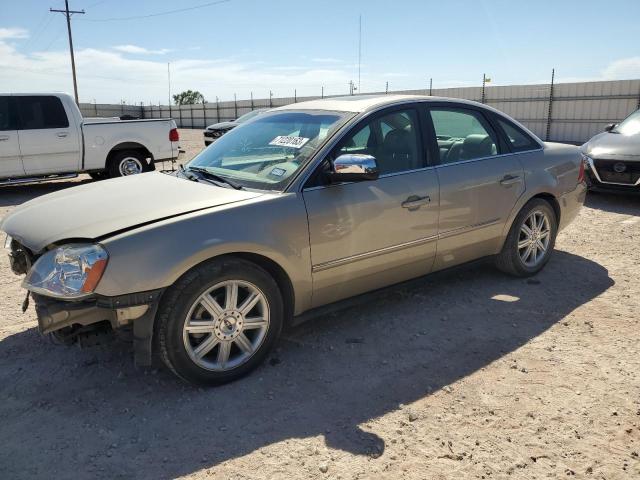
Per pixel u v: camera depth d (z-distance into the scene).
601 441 2.66
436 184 3.99
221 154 4.05
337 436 2.72
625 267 5.25
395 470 2.46
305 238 3.35
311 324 4.02
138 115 58.41
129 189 3.58
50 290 2.83
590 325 3.95
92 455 2.59
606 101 24.09
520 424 2.79
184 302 2.97
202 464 2.52
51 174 10.69
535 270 4.93
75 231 2.93
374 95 4.26
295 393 3.11
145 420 2.87
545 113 26.42
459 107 4.38
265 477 2.43
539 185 4.70
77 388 3.19
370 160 3.29
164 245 2.89
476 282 4.84
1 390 3.17
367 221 3.61
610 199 8.80
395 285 4.04
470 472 2.45
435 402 3.00
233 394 3.11
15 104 10.20
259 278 3.20
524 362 3.43
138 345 2.93
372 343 3.72
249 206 3.18
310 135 3.70
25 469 2.49
